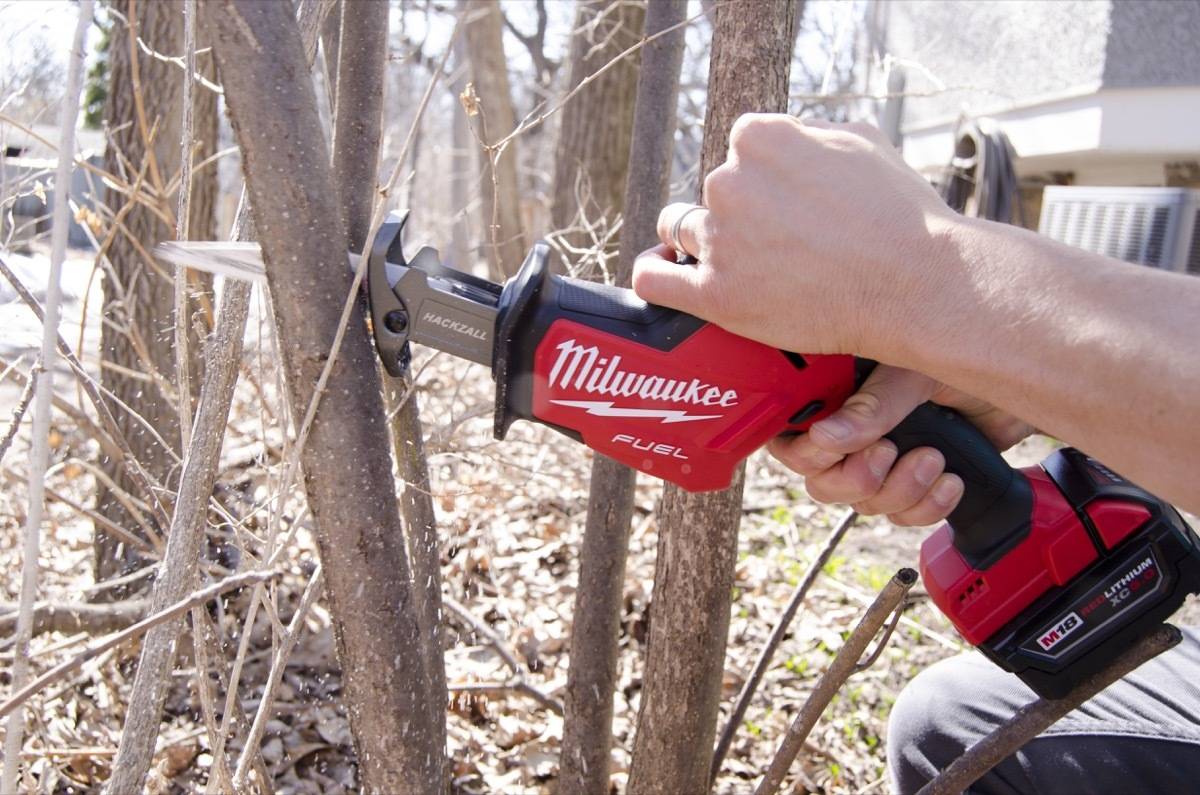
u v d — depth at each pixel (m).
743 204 0.95
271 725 2.42
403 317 1.00
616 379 1.04
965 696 1.53
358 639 1.02
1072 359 0.83
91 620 2.05
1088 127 3.79
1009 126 4.53
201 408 1.23
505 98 7.36
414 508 1.55
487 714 2.59
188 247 0.99
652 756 1.70
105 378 2.75
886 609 1.29
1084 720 1.38
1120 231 3.08
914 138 5.61
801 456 1.16
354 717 1.05
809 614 3.12
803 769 2.40
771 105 1.43
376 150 1.34
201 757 2.25
